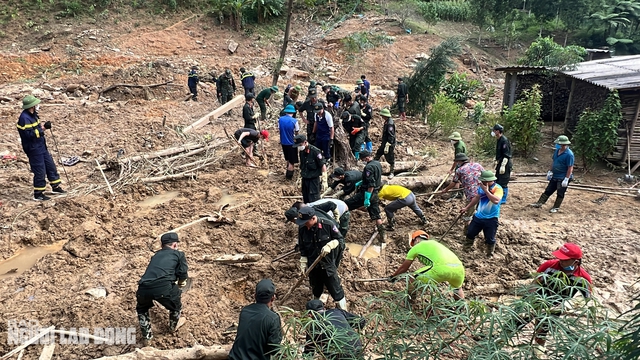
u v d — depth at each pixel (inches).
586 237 305.9
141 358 193.9
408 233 311.4
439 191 355.3
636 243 294.8
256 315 167.0
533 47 833.5
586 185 397.4
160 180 392.5
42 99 629.6
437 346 154.1
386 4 1197.7
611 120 400.2
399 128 562.3
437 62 619.5
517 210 353.7
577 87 501.0
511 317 146.0
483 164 453.7
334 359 152.4
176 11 1026.1
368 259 288.4
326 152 402.3
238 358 165.0
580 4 1186.6
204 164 426.9
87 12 949.8
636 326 136.4
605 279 259.3
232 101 596.1
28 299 244.5
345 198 331.9
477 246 296.0
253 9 1045.8
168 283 200.2
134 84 705.6
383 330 166.7
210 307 239.9
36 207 341.4
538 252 284.8
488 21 1205.7
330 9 1136.2
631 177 402.6
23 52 812.0
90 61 811.4
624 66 520.1
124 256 284.4
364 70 906.1
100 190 368.2
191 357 195.6
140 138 483.5
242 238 305.6
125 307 234.8
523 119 458.3
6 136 494.3
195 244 295.4
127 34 927.7
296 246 269.0
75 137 494.0
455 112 543.8
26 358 204.1
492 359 139.6
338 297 228.2
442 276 205.6
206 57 895.1
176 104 659.4
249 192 381.4
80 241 294.8
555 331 143.2
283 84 800.9
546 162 458.6
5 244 297.0
